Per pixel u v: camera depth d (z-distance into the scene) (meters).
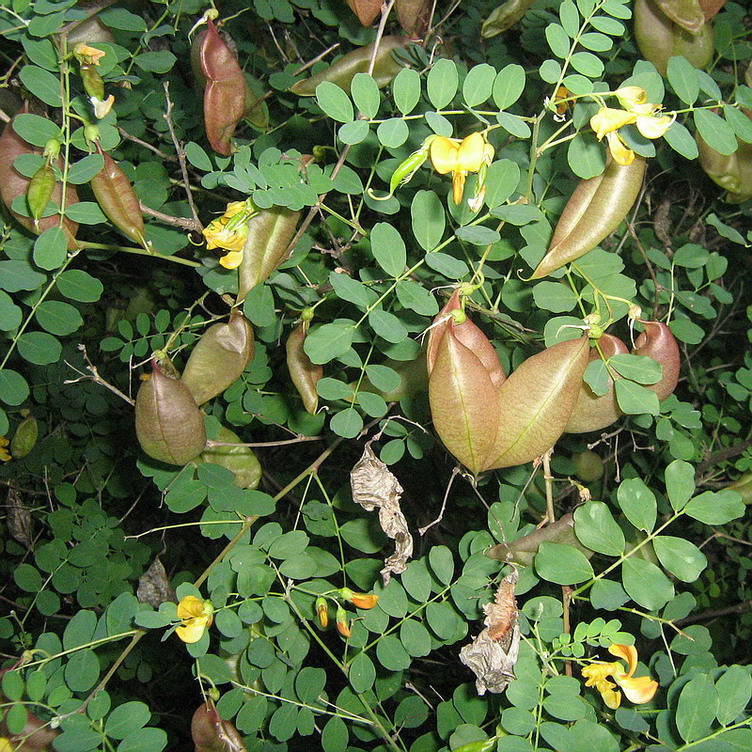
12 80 0.42
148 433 0.41
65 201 0.38
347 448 0.75
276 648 0.44
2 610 0.81
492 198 0.38
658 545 0.37
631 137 0.36
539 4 0.57
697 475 0.61
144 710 0.37
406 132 0.35
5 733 0.36
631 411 0.36
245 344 0.44
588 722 0.36
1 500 0.82
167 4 0.49
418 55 0.47
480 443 0.34
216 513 0.46
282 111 0.60
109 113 0.39
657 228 0.62
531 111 0.57
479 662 0.37
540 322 0.46
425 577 0.43
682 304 0.52
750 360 0.56
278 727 0.42
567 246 0.37
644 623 0.43
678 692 0.38
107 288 0.76
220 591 0.41
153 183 0.51
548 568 0.38
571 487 0.59
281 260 0.41
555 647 0.38
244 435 0.75
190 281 0.71
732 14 0.62
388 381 0.41
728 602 0.71
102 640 0.39
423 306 0.38
